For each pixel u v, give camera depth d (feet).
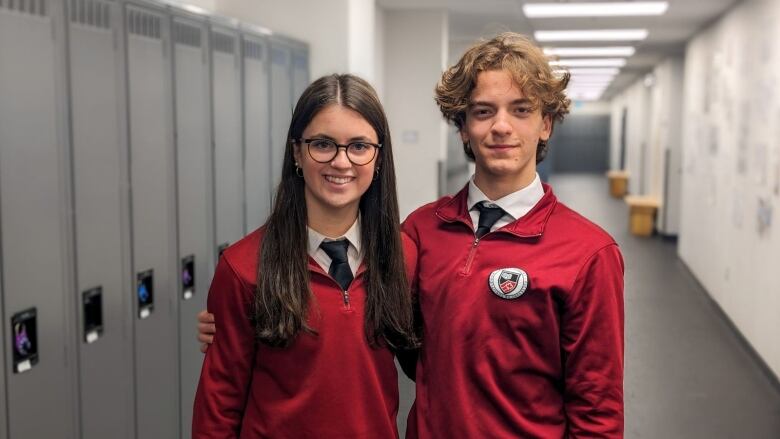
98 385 7.97
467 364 5.20
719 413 13.74
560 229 5.21
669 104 35.17
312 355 5.03
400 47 24.99
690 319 21.25
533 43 5.38
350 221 5.20
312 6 16.71
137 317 8.77
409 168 25.40
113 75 8.09
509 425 5.18
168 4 9.36
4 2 6.31
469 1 22.65
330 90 4.92
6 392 6.49
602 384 5.07
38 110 6.80
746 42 19.08
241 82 12.09
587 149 88.99
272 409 5.10
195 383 10.48
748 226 18.39
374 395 5.15
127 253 8.50
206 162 10.68
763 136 16.84
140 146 8.71
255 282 5.03
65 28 7.20
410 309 5.31
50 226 7.02
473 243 5.33
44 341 7.00
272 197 5.32
